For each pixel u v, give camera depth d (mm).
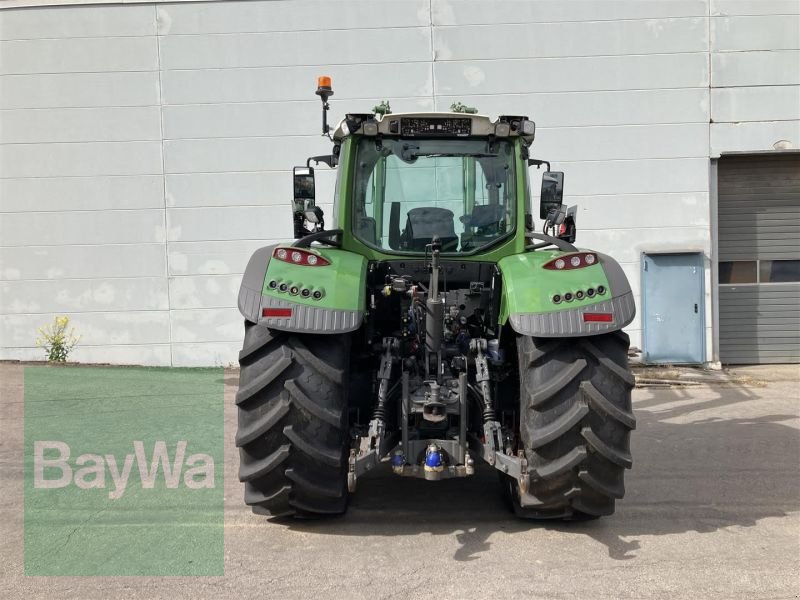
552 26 10711
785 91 10797
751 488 4973
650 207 10875
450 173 4656
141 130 10812
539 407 3830
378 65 10766
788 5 10703
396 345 4250
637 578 3510
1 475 5160
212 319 10969
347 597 3303
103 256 10938
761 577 3523
